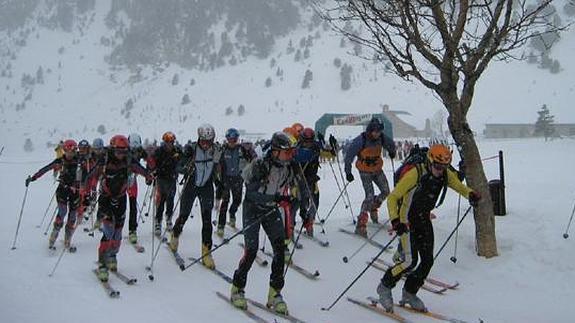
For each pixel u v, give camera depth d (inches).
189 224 433.7
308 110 6289.4
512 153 1370.6
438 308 232.4
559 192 447.2
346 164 346.6
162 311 226.4
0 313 213.6
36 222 455.8
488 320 217.6
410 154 274.2
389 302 221.8
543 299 238.4
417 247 220.2
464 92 290.0
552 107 4483.3
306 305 238.5
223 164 308.8
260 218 228.4
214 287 263.9
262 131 5821.9
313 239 350.9
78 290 253.1
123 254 327.9
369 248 329.7
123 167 279.9
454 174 223.1
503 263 279.9
